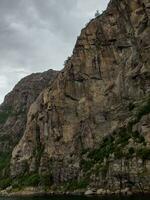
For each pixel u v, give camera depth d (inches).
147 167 4933.6
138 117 5772.6
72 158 7037.4
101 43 7190.0
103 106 6860.2
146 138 5275.6
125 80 6505.9
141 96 6151.6
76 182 6407.5
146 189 4825.3
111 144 6063.0
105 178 5502.0
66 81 7746.1
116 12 7012.8
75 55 7637.8
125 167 5206.7
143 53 6240.2
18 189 7795.3
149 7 6284.5
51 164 7519.7
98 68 7155.5
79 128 7239.2
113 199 4082.2
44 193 6884.8
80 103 7342.5
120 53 6806.1
